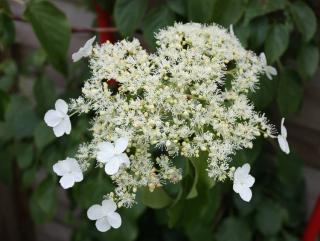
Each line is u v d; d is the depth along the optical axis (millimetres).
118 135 323
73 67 613
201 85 329
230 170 333
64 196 808
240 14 406
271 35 431
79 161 347
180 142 344
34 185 832
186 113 322
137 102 323
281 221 542
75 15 671
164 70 328
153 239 629
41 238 893
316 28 477
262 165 572
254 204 546
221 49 347
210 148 324
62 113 337
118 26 435
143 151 326
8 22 479
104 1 507
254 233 575
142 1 434
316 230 538
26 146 629
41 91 604
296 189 575
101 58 344
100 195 460
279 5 424
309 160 589
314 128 571
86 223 632
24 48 745
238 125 334
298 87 459
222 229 545
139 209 488
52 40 437
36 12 427
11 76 663
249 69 359
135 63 338
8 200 848
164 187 401
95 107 331
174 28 359
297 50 501
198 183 353
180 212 374
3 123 645
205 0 394
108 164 304
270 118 557
